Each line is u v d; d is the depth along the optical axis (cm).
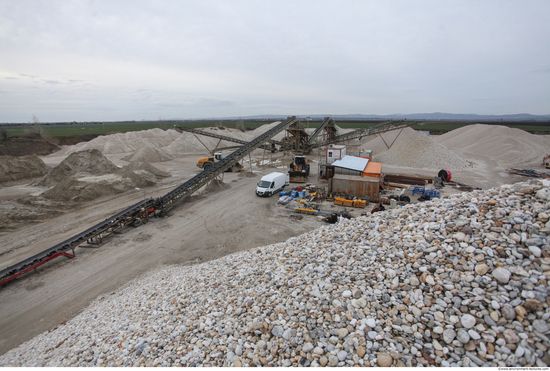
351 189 2520
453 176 3591
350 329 618
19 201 2309
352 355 559
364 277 764
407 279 702
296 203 2486
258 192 2689
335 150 3325
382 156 4703
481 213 802
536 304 518
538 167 4188
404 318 615
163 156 5341
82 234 1681
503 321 529
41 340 952
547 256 597
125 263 1523
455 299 603
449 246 729
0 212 2039
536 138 5828
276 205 2430
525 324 512
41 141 6281
